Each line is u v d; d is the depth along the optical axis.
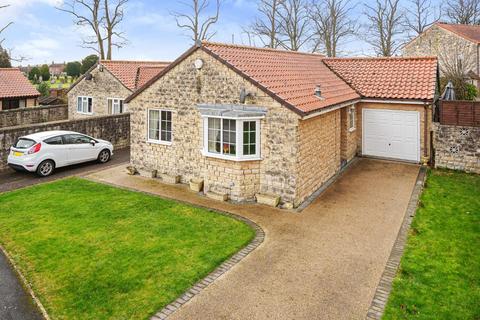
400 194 13.53
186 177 15.00
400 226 10.83
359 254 9.23
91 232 10.55
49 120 31.05
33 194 13.93
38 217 11.68
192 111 14.34
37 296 7.64
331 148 15.40
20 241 10.05
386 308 7.10
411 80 18.45
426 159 17.45
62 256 9.21
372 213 11.81
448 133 16.48
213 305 7.24
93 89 29.84
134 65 30.80
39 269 8.63
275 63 15.95
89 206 12.60
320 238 10.12
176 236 10.26
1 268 8.81
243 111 12.53
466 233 10.36
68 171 17.41
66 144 17.38
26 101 32.91
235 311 7.07
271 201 12.49
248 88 12.70
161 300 7.38
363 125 18.98
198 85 13.96
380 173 16.19
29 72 65.62
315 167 13.80
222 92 13.35
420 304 7.22
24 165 16.00
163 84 15.05
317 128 13.77
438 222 11.11
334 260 8.94
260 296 7.52
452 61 34.88
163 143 15.48
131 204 12.77
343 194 13.57
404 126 18.00
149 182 15.39
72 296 7.59
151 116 15.82
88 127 21.31
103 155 19.20
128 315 6.95
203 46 13.55
